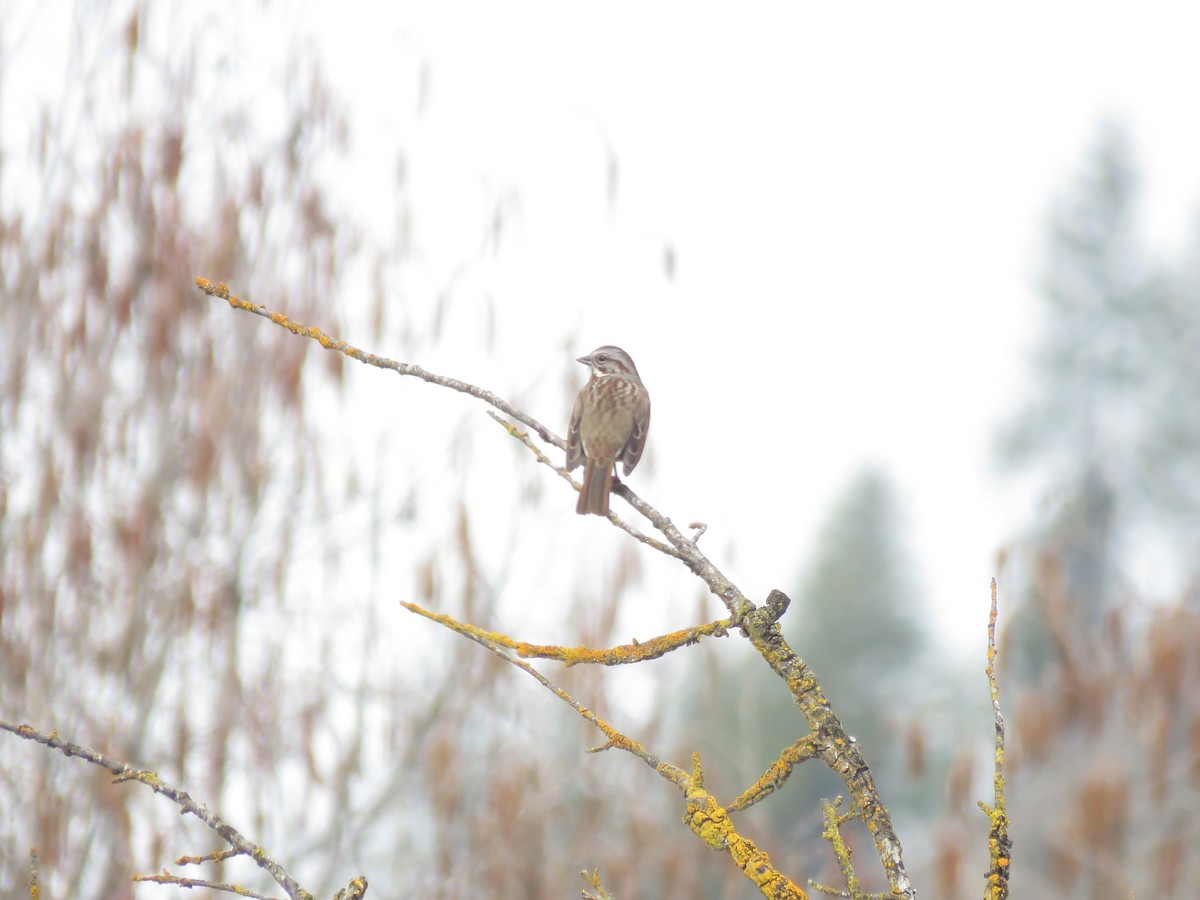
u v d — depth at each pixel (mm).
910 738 13602
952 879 12336
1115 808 12812
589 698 13664
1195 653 13117
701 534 6383
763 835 13594
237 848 5406
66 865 12516
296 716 13641
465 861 13336
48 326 13750
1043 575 13672
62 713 13250
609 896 5629
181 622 13477
